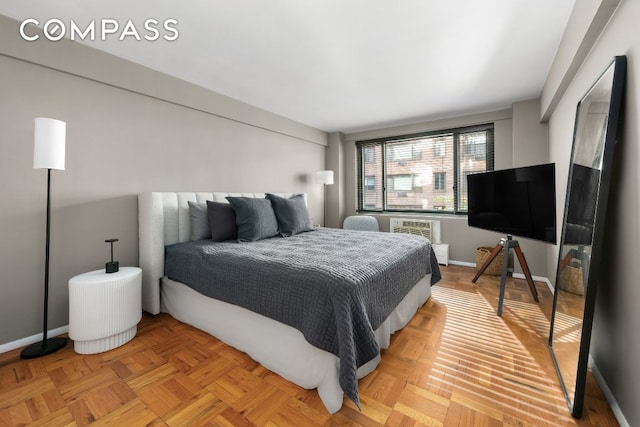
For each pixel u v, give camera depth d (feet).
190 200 8.91
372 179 16.14
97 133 7.29
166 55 7.50
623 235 4.02
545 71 8.46
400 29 6.36
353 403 4.42
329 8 5.65
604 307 4.62
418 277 7.82
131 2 5.48
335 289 4.51
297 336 4.98
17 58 5.99
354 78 8.96
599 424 3.97
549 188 7.18
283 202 9.98
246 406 4.38
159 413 4.22
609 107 4.13
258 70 8.38
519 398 4.50
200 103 9.58
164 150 8.77
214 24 6.17
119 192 7.73
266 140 12.52
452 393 4.62
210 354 5.86
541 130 10.60
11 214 6.03
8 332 6.01
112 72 7.41
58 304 6.70
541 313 7.82
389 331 6.07
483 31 6.45
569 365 4.80
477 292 9.59
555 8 5.65
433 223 13.50
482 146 12.80
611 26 4.50
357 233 10.11
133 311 6.42
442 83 9.34
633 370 3.69
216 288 6.26
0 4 5.49
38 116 6.33
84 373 5.19
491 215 9.45
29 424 4.01
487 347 6.05
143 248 7.83
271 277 5.31
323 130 15.81
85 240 7.11
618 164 4.21
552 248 9.59
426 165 14.37
